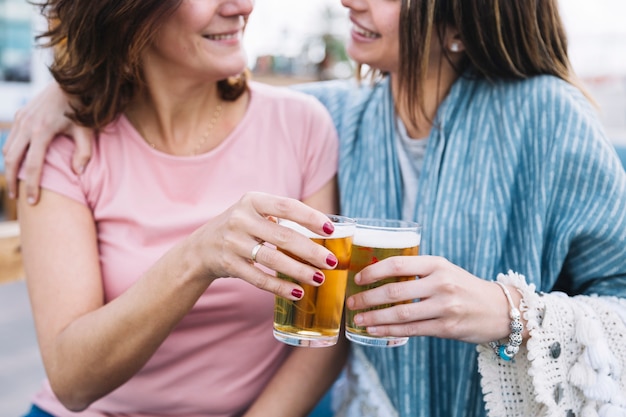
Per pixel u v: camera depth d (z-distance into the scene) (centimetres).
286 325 101
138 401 137
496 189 125
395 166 138
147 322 111
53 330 124
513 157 124
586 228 118
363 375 134
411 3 123
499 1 125
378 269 101
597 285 124
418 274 102
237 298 133
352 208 140
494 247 123
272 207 95
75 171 134
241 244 97
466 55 137
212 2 121
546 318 109
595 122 123
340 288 100
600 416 110
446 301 102
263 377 142
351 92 159
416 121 137
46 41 142
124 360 116
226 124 143
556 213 121
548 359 109
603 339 110
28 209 132
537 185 121
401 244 104
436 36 131
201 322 134
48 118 134
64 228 130
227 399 139
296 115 146
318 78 569
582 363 111
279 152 143
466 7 127
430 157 133
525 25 127
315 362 137
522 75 130
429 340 128
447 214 128
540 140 122
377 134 141
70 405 127
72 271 128
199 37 124
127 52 126
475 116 132
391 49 130
